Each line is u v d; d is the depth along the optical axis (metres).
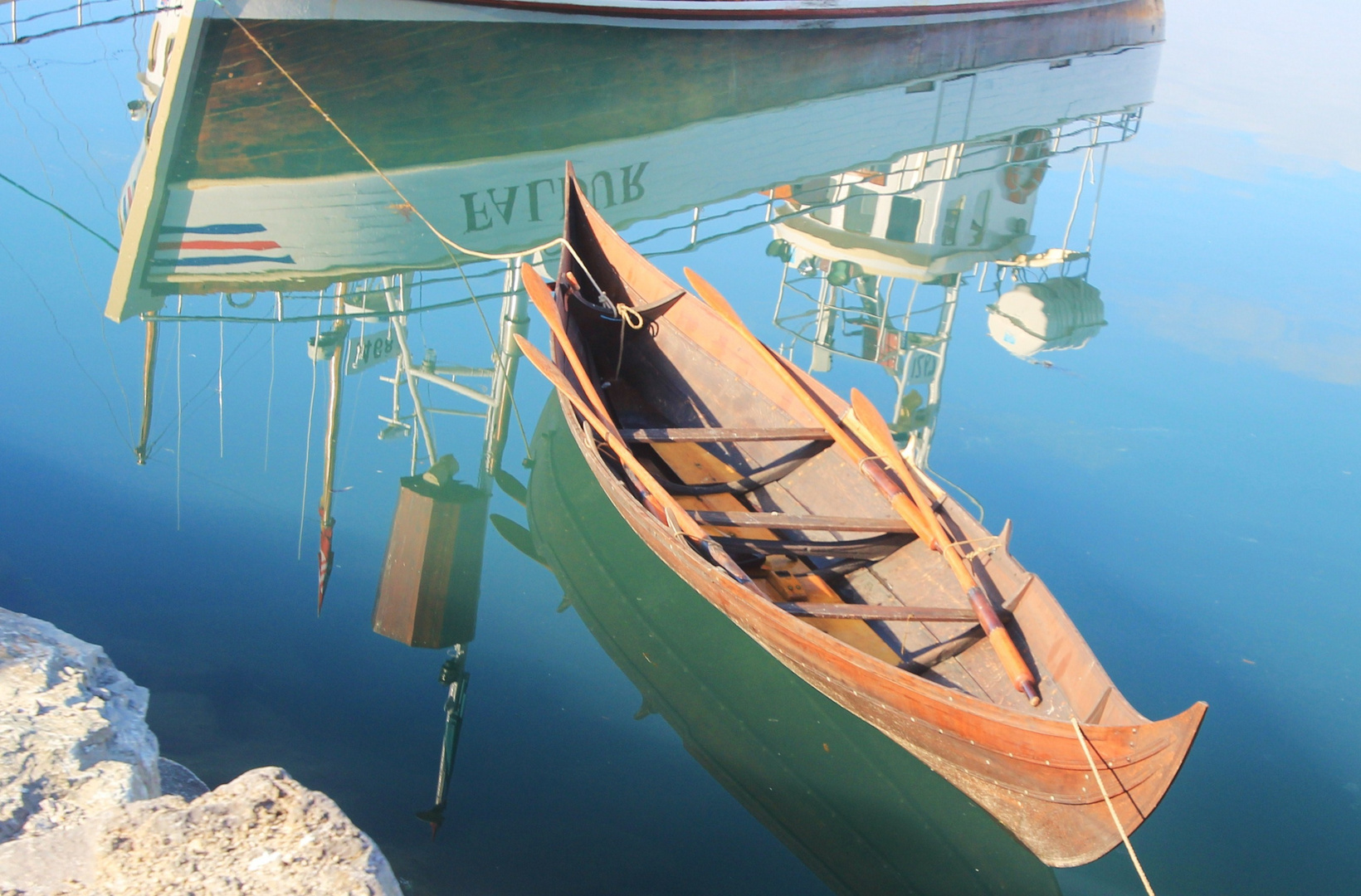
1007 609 5.72
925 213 13.62
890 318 11.09
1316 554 7.67
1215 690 6.29
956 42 20.59
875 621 6.36
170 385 8.50
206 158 12.08
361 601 6.43
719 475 7.59
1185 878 5.05
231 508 7.12
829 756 5.84
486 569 6.95
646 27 16.28
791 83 18.41
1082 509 8.02
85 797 3.67
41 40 16.02
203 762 4.94
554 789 5.25
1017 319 11.01
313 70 13.76
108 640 5.71
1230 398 9.91
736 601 5.76
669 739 5.76
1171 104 20.11
